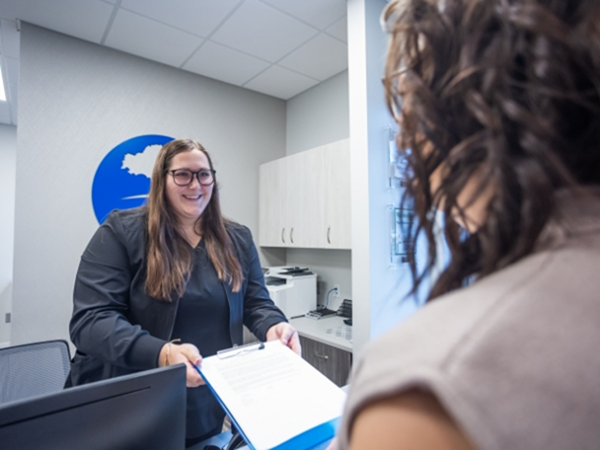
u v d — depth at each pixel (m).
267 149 3.19
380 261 1.83
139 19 2.07
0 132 3.93
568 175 0.20
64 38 2.19
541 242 0.21
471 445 0.15
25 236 2.01
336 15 2.07
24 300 1.99
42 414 0.44
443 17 0.24
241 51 2.44
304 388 0.68
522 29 0.20
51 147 2.11
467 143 0.22
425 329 0.19
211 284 1.09
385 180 1.88
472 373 0.16
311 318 2.51
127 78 2.42
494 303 0.19
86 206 2.21
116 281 0.98
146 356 0.81
